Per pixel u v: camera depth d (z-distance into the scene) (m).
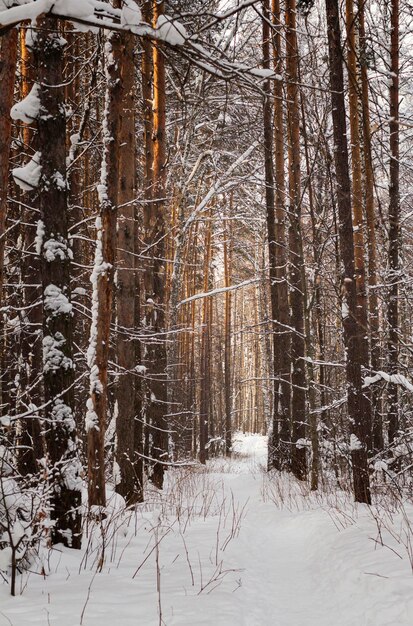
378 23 12.80
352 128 12.06
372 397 11.46
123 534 6.62
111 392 13.20
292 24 12.69
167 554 5.93
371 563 5.23
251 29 11.54
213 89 12.27
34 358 8.54
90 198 12.57
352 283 8.96
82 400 11.20
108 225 6.70
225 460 28.34
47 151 5.75
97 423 6.45
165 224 13.18
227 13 3.68
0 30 3.83
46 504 5.09
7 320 9.20
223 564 5.66
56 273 5.71
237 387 46.16
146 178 13.26
